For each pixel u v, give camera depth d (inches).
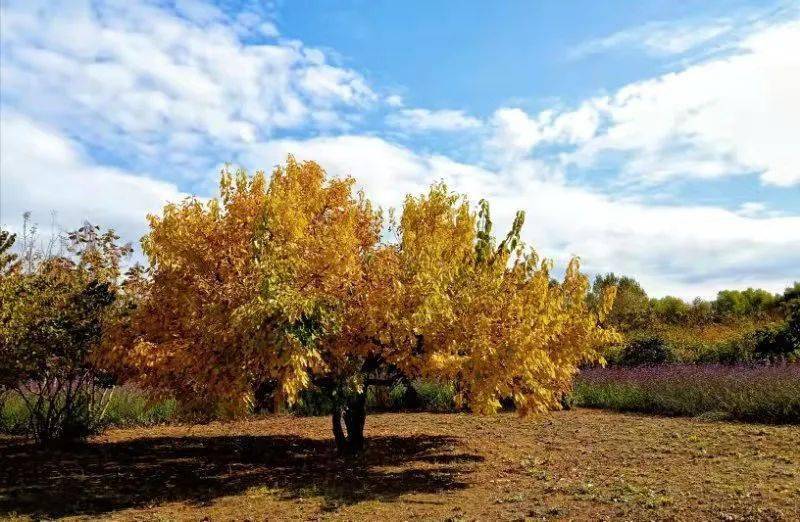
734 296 1675.7
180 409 365.7
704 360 838.5
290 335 269.3
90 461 382.0
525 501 270.4
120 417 537.3
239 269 311.0
